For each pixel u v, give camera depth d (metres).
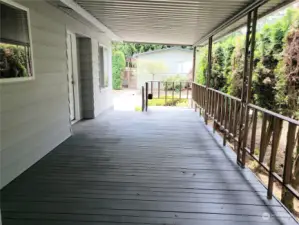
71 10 4.55
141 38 8.30
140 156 3.90
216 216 2.31
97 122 6.39
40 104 3.75
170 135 5.21
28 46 3.37
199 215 2.32
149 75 19.59
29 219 2.22
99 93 7.50
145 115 7.48
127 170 3.35
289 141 2.25
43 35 3.82
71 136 5.03
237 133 3.92
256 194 2.73
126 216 2.29
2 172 2.83
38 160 3.68
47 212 2.33
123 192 2.74
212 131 5.59
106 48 8.39
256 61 5.34
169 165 3.54
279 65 4.62
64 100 4.72
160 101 12.28
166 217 2.28
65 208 2.40
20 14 3.17
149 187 2.86
